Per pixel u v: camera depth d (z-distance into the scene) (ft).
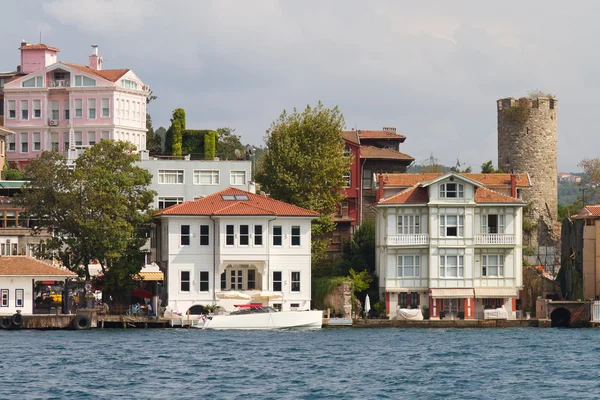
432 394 473.67
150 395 467.11
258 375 518.78
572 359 581.94
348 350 613.11
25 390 477.36
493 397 467.52
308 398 463.01
